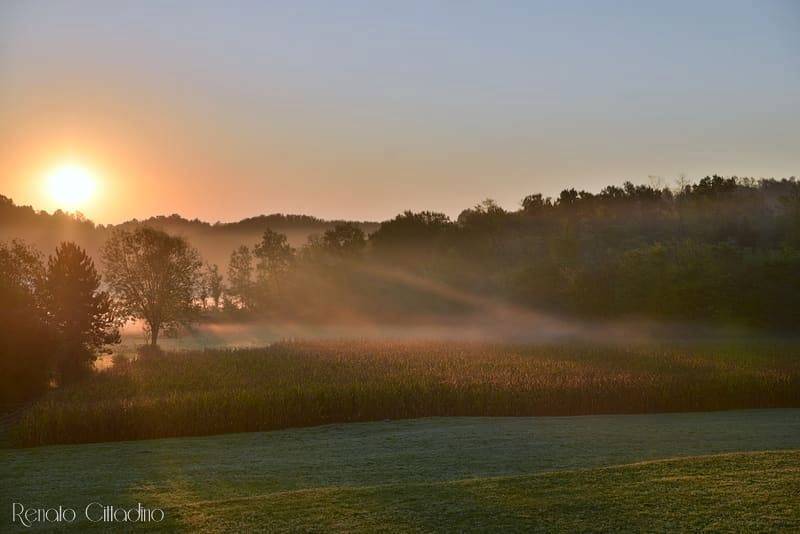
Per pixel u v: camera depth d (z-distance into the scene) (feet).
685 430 86.94
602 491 45.75
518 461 65.05
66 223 587.68
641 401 110.93
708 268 276.82
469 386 111.14
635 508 42.22
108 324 176.04
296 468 63.67
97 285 171.73
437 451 72.54
